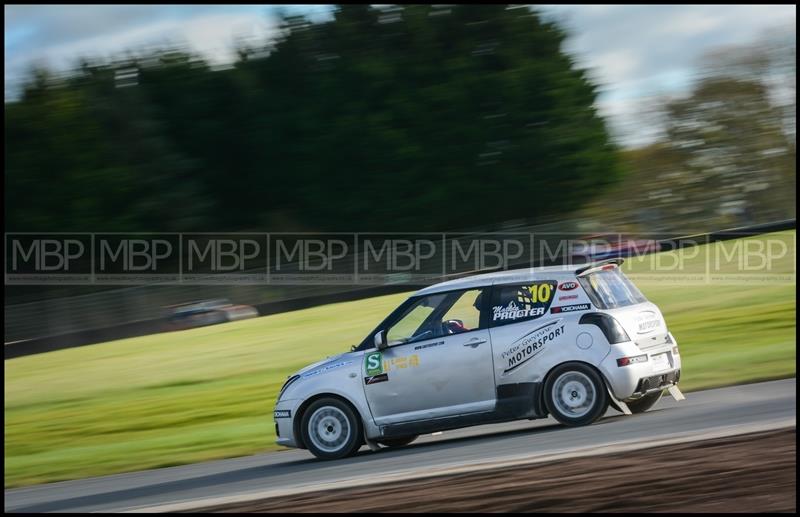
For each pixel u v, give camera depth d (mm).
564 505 14883
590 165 127688
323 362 24188
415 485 17547
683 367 35125
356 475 19812
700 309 48750
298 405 23703
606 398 22031
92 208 123938
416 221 130000
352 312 65875
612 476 16375
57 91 130000
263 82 139750
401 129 131125
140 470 28641
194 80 139750
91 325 84750
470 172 130625
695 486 15234
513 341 22609
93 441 36469
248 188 136750
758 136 112750
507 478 17141
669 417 22500
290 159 133750
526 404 22453
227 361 52531
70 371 58312
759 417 21047
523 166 129375
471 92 132375
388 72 134375
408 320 23703
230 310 80188
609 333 22172
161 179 130125
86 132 126812
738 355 35781
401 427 23156
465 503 15641
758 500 14211
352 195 130875
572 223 98188
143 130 133500
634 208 119312
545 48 135125
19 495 25500
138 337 72625
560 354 22266
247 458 27734
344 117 132125
